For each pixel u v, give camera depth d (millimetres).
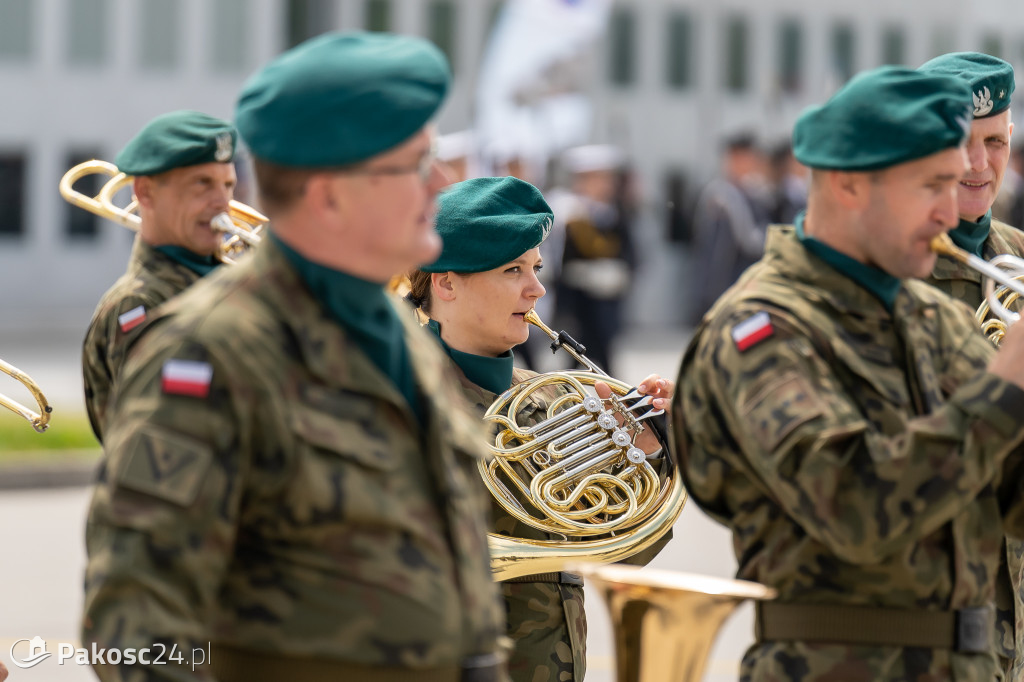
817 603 8500
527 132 55531
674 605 7941
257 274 7215
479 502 7832
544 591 11094
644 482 11555
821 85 82125
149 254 12820
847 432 8039
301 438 6941
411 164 7215
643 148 80000
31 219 75875
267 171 7250
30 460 31922
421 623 7074
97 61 76125
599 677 18188
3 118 75188
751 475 8586
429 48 7367
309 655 6969
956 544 8492
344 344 7203
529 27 55750
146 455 6770
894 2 81688
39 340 63031
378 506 7039
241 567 7051
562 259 38844
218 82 77375
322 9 77312
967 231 12336
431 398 7480
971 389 8078
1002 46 79438
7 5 74812
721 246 50969
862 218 8477
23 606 20969
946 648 8492
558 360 39375
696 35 80812
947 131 8195
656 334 70625
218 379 6859
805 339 8398
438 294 11625
